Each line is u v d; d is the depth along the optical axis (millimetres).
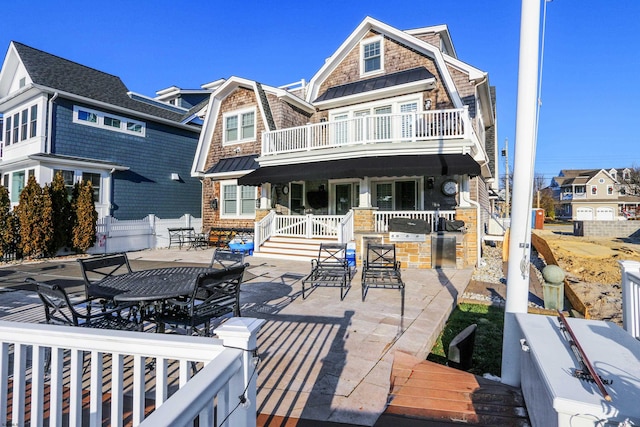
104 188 17078
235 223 18359
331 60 17094
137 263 12930
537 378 2838
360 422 3004
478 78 13906
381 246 8797
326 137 15531
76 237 14453
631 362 2578
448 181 14117
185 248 18156
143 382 2285
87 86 17734
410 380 3820
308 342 4922
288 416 3094
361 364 4195
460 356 4512
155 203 19750
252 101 18203
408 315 6270
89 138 16844
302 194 18031
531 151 3848
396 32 15195
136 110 18688
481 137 16969
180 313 4703
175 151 21078
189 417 1489
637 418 1897
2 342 2520
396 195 15383
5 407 2523
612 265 10953
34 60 16656
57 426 2414
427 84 13922
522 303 3875
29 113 16156
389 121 14750
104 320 4348
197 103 26953
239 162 17984
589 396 2092
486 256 14953
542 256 14539
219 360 1936
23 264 12461
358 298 7527
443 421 3027
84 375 3932
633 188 41125
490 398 3443
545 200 56844
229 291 4668
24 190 13250
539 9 3807
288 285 8953
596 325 3424
